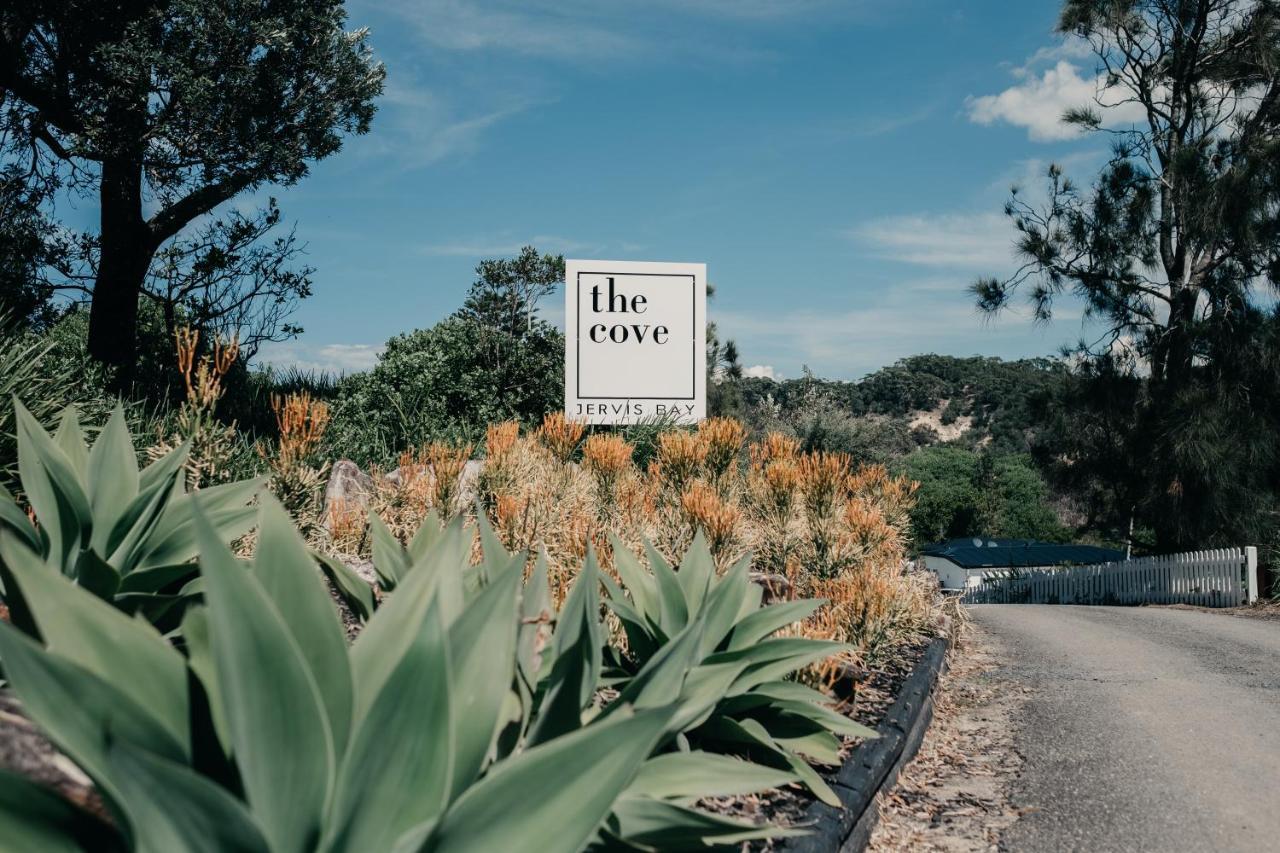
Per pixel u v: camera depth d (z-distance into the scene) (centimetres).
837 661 458
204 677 171
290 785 149
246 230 1355
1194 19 1905
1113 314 1925
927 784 434
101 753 146
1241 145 1808
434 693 150
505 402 1249
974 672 722
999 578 2419
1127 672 722
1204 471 1590
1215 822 382
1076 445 1911
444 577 211
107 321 1225
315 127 1252
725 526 572
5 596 231
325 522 566
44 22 1139
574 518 586
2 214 1266
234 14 1146
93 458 290
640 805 210
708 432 806
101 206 1243
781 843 286
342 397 1165
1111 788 427
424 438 1054
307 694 147
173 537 296
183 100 1112
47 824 148
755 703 345
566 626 245
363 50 1327
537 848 154
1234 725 543
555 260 1329
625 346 1273
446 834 152
